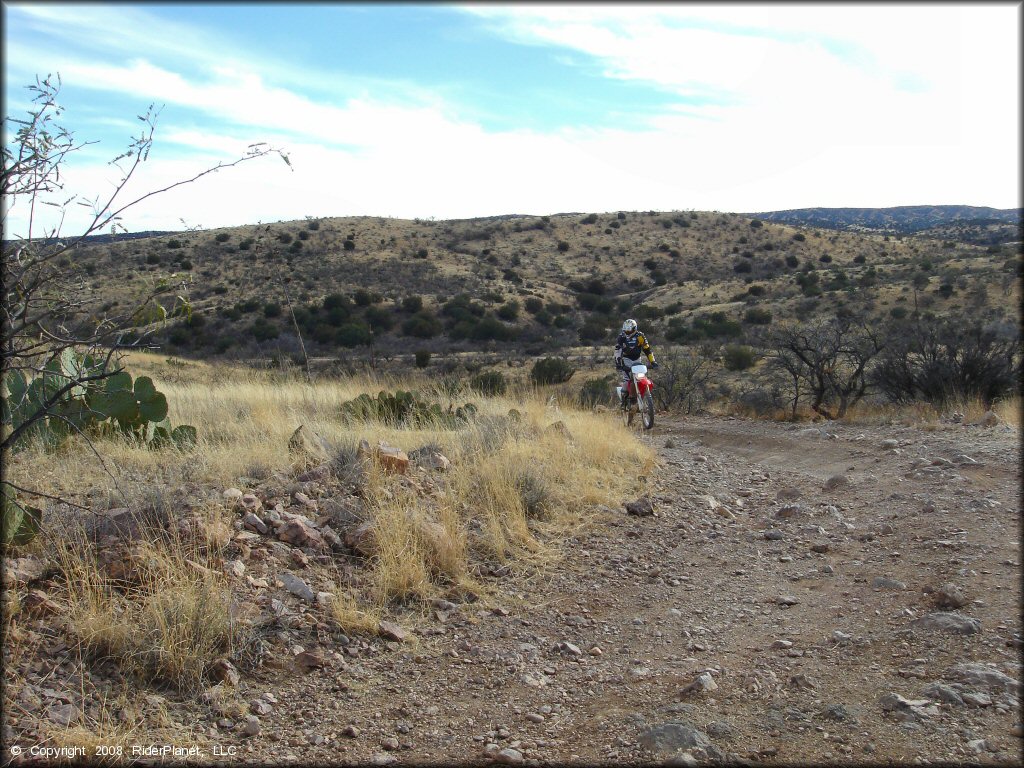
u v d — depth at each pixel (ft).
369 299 201.87
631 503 23.08
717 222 358.43
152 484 18.45
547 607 16.15
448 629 14.78
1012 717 10.77
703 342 150.61
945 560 17.61
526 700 12.25
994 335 48.21
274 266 230.89
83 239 10.65
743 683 12.54
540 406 36.45
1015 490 23.08
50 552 14.49
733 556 19.66
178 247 238.07
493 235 334.24
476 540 18.81
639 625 15.37
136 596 13.37
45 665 11.52
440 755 10.57
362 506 18.85
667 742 10.51
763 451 36.55
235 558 15.61
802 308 181.88
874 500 24.03
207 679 12.07
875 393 54.24
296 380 51.78
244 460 21.62
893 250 304.30
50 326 11.25
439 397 41.37
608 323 201.98
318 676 12.67
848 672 12.72
